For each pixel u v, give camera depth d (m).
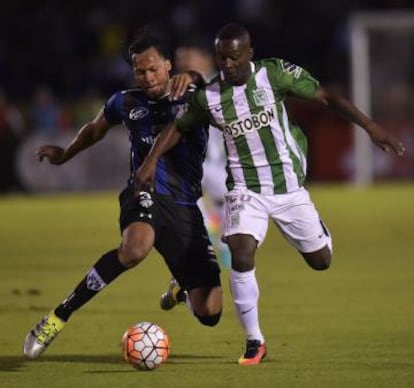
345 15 108.56
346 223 63.78
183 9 108.56
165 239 27.28
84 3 109.06
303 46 106.38
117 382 23.91
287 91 25.89
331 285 40.25
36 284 41.28
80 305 26.39
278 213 26.20
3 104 88.88
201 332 31.00
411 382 23.59
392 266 45.72
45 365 26.20
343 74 104.75
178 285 29.00
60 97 103.88
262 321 32.62
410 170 92.44
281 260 48.31
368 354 27.19
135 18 108.31
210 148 45.97
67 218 68.19
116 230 61.12
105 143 87.88
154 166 25.94
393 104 92.56
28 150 88.38
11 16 107.25
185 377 24.39
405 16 93.06
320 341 29.17
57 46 106.06
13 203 81.06
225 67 25.38
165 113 27.33
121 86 103.25
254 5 108.56
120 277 43.03
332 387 23.14
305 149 26.77
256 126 25.77
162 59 26.97
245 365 25.81
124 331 31.28
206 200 46.31
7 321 33.03
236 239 25.72
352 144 92.12
